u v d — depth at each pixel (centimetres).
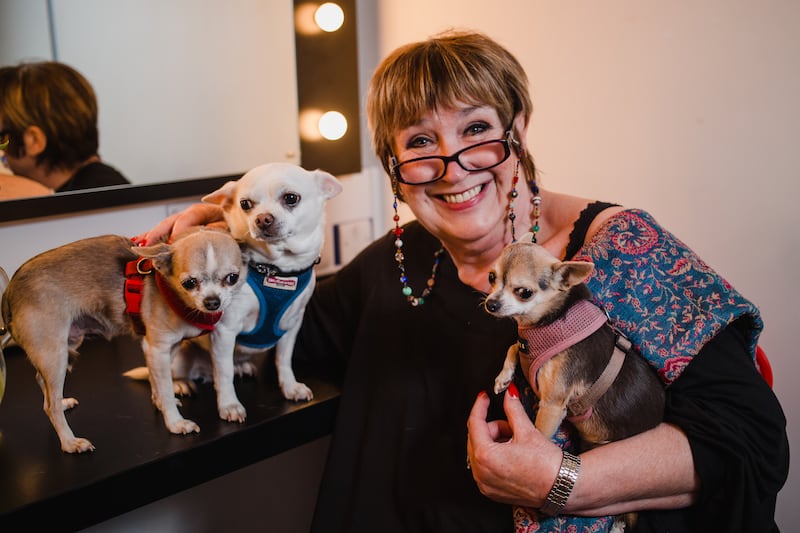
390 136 110
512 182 108
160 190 156
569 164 164
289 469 173
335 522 115
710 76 137
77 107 145
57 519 89
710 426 90
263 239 101
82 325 104
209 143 162
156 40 152
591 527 93
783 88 128
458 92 101
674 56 141
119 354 137
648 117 148
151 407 114
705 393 94
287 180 103
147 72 151
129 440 103
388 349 117
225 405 110
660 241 97
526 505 92
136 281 100
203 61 158
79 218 147
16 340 98
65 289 98
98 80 149
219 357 108
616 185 157
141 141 153
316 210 108
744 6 130
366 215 197
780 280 136
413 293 118
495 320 108
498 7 167
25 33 141
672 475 90
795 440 140
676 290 94
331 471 116
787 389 139
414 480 109
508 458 90
